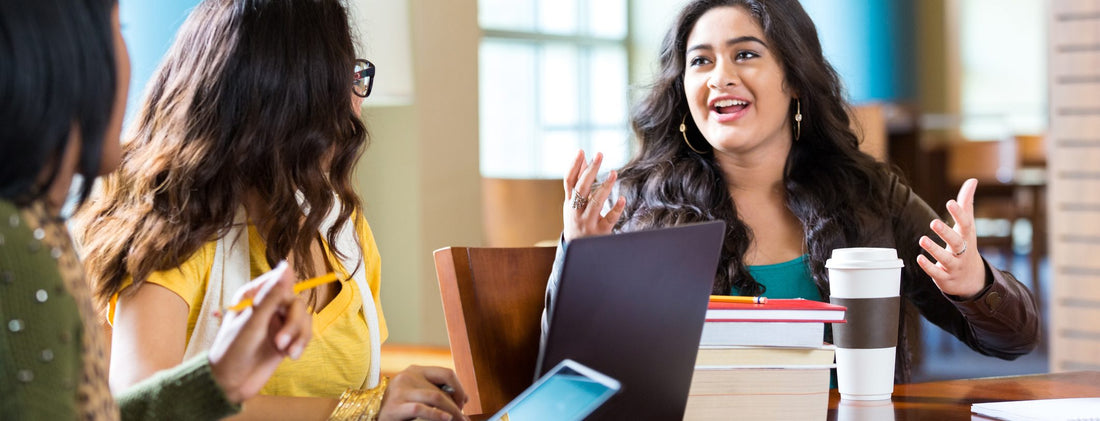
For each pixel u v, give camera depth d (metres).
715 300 1.34
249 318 0.92
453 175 4.30
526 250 1.68
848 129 2.11
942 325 2.10
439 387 1.33
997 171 7.80
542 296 1.67
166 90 1.44
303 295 1.48
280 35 1.41
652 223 2.03
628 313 1.07
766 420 1.31
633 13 9.65
